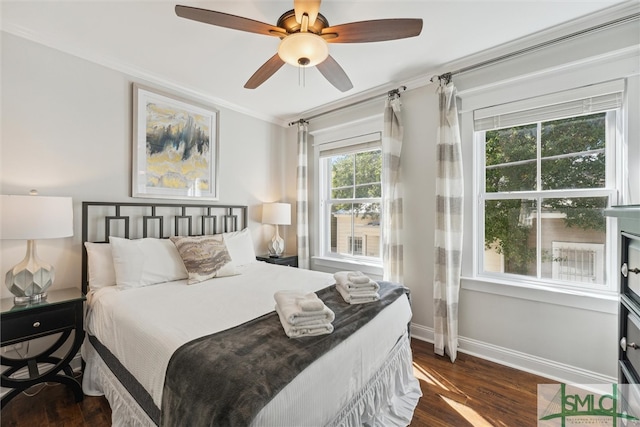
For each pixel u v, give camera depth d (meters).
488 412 1.69
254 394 0.87
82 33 1.98
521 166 2.24
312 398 1.04
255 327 1.33
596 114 1.96
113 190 2.37
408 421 1.58
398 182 2.71
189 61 2.35
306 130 3.66
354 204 3.32
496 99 2.26
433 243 2.57
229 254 2.64
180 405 0.98
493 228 2.38
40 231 1.67
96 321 1.76
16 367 1.68
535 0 1.66
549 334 2.05
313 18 1.40
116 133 2.38
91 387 1.85
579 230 2.02
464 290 2.42
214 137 3.10
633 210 1.01
